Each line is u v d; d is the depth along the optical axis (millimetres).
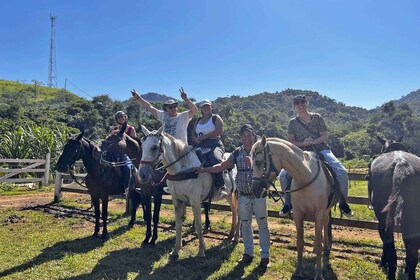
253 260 5305
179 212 5645
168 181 5547
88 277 4746
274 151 4199
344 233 7199
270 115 96688
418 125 62500
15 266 5102
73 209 9453
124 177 6883
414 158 4086
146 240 6227
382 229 4066
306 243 6328
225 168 5270
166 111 6336
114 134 6973
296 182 4426
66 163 6137
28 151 15391
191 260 5379
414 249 3473
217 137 6020
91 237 6688
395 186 3523
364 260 5410
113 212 8961
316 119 5129
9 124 22422
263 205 5008
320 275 4480
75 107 50250
